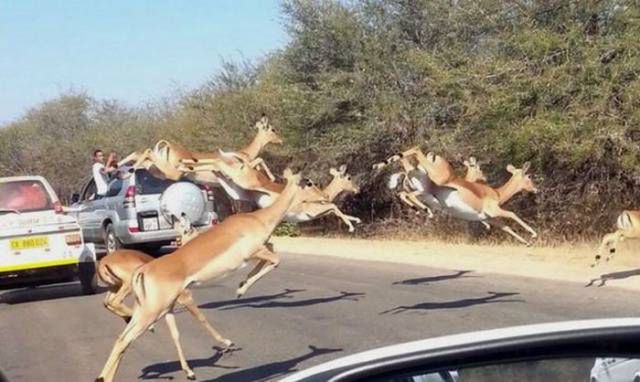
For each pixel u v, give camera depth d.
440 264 19.52
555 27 23.33
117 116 60.03
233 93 38.88
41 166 59.50
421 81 29.16
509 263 18.80
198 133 39.38
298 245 27.56
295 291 16.72
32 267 16.97
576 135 21.78
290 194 11.30
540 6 23.61
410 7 29.83
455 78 24.78
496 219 15.78
